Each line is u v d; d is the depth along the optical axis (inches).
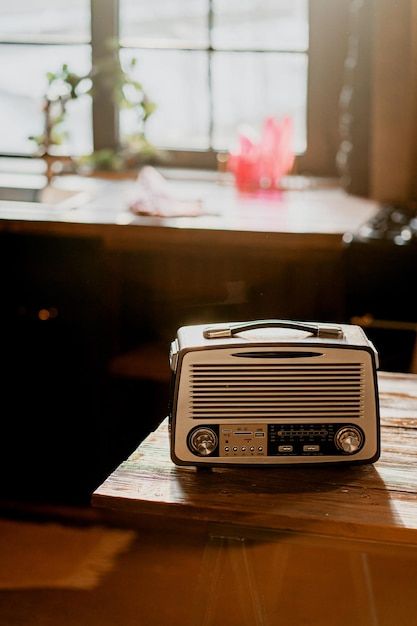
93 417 111.2
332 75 130.6
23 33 137.3
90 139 138.8
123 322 109.4
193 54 133.6
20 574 96.0
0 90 140.3
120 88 126.0
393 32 115.0
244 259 104.3
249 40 131.9
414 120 117.5
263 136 124.1
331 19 128.4
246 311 106.0
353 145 120.4
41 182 126.0
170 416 53.5
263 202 115.9
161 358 105.5
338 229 99.3
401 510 47.9
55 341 110.1
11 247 107.8
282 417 51.9
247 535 50.4
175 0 131.6
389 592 85.7
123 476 51.7
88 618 87.2
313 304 103.4
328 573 91.5
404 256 98.4
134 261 107.1
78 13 134.7
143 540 103.8
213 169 137.9
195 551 100.7
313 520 46.9
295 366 51.5
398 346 101.4
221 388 51.5
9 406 112.6
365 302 101.3
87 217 105.2
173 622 86.4
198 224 101.3
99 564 98.2
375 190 120.4
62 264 107.3
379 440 52.6
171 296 107.6
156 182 109.0
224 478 51.5
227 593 85.7
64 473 112.8
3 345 111.2
